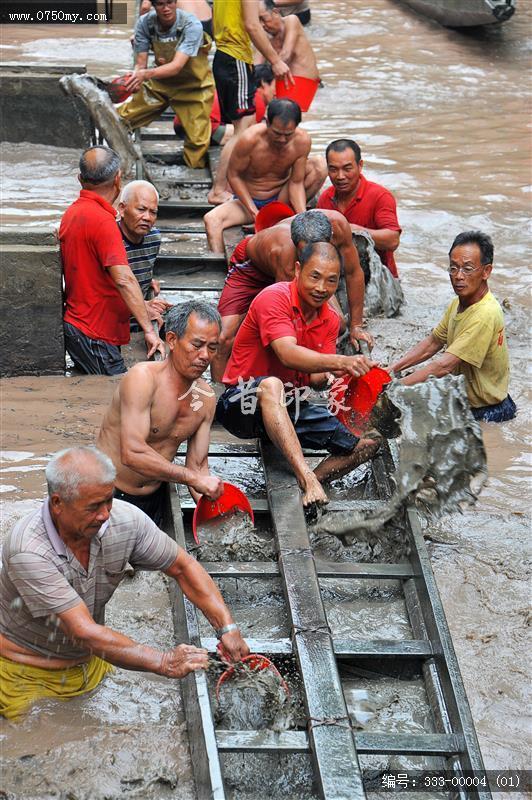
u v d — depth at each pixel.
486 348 9.79
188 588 6.57
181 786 6.00
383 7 27.45
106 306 10.83
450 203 15.76
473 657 7.09
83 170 10.52
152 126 18.42
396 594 7.83
